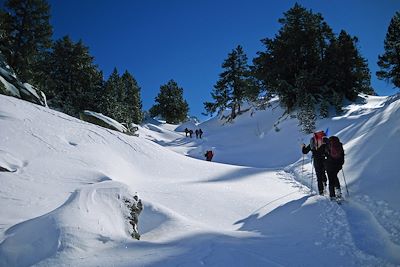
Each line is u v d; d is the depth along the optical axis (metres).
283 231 6.57
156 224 7.13
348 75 34.22
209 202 9.61
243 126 41.84
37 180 10.33
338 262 4.66
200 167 17.06
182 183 12.85
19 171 10.82
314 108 31.34
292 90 34.19
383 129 11.05
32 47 35.56
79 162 12.95
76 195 5.73
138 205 6.20
